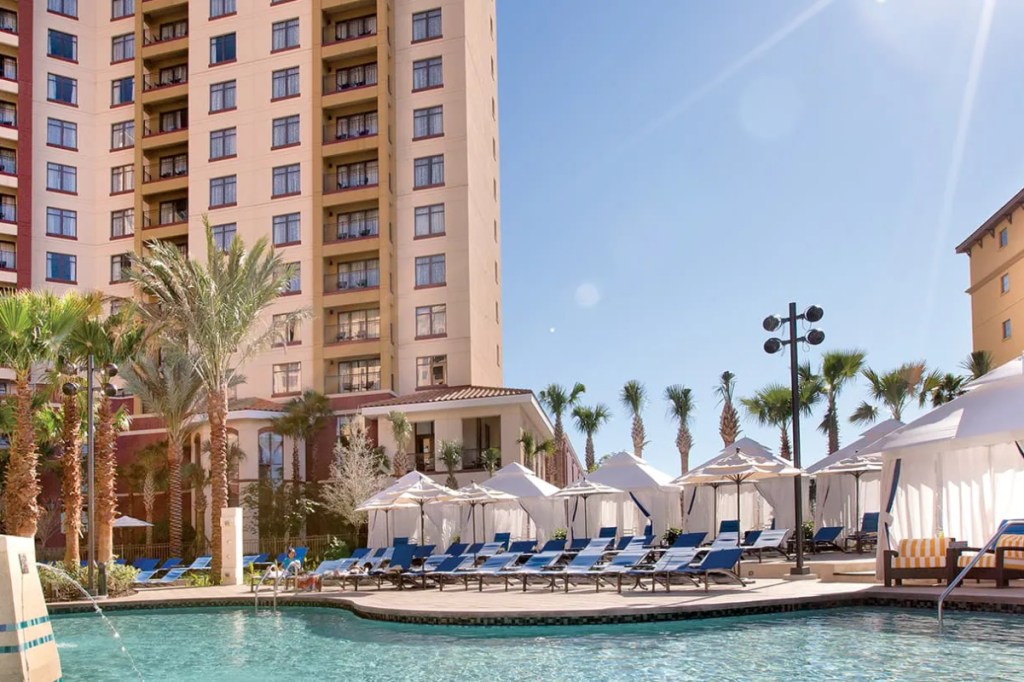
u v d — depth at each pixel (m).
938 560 16.06
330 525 41.00
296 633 16.55
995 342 46.81
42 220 52.94
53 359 25.34
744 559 25.81
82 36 55.94
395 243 48.47
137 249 52.00
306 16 50.84
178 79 54.84
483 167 52.84
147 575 27.59
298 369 47.62
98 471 28.38
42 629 8.93
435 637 14.45
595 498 31.64
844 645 11.79
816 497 31.56
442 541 31.77
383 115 48.31
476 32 52.53
